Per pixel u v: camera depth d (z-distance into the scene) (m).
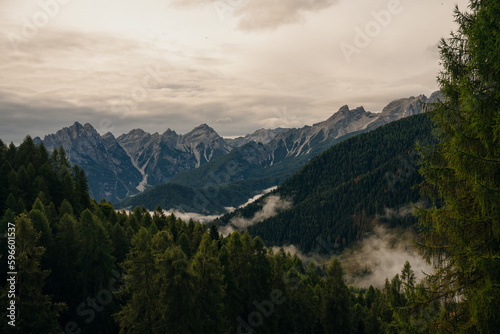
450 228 14.34
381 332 69.56
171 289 33.50
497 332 12.20
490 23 12.59
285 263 88.00
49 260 50.22
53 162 104.44
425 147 15.90
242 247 49.50
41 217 50.88
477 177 13.09
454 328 14.29
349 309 66.19
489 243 13.48
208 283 38.97
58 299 49.75
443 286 15.28
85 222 55.31
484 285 13.01
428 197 15.93
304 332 59.88
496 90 13.14
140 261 36.72
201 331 35.12
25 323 35.19
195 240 92.06
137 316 35.84
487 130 13.09
